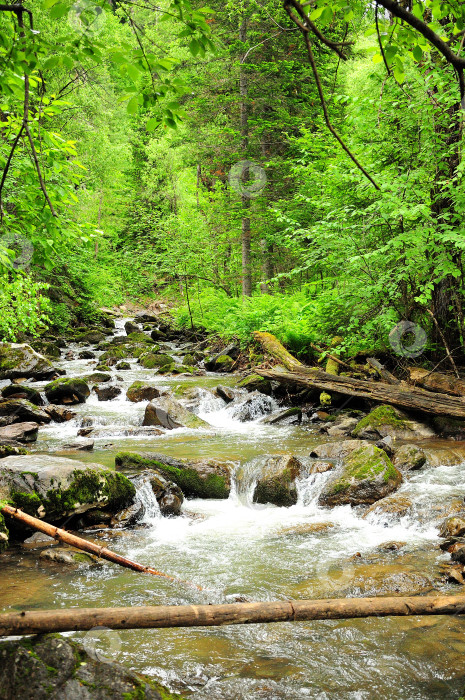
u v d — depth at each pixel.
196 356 18.06
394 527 5.87
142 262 25.89
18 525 5.59
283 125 16.34
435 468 7.36
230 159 17.11
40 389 13.05
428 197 8.55
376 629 3.89
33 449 8.62
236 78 16.20
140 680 2.87
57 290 24.67
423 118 8.34
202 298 22.27
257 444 8.84
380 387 9.52
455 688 3.23
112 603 4.29
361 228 9.66
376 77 8.79
